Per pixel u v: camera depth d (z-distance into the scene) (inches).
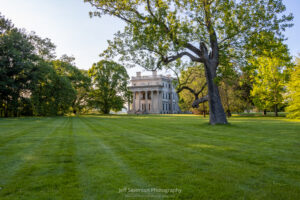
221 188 168.1
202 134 520.1
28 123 867.4
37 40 1863.9
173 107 4143.7
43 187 170.6
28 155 277.6
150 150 313.6
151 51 868.0
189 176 195.8
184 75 1135.0
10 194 157.6
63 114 2039.9
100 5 835.4
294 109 1203.2
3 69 1378.0
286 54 900.6
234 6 761.0
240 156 276.2
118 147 336.8
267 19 732.0
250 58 816.9
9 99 1542.8
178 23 755.4
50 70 1667.1
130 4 836.6
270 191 163.0
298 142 393.7
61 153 289.9
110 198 151.0
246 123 925.2
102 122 994.1
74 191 162.4
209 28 806.5
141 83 3838.6
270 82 1640.0
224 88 1643.7
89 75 2539.4
